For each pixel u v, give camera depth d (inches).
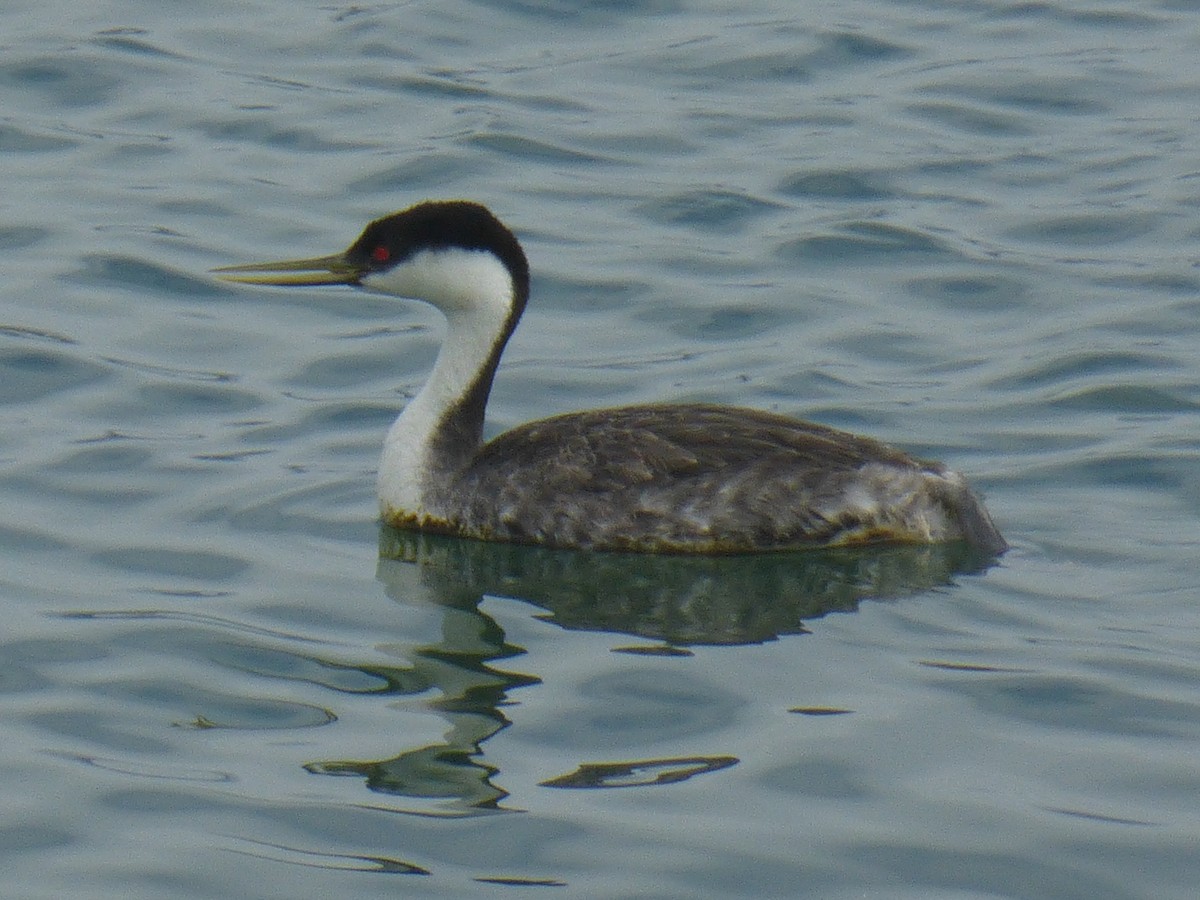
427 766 450.9
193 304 737.6
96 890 406.9
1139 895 406.3
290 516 589.3
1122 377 682.8
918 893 406.3
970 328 727.7
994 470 615.2
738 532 558.3
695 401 671.1
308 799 438.6
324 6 986.7
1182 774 446.0
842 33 959.6
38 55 924.6
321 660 502.0
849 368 695.7
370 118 879.7
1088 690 479.8
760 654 501.7
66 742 460.8
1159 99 901.2
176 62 925.8
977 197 823.7
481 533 576.7
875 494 554.6
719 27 967.0
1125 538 564.1
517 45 951.6
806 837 423.5
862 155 853.8
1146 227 796.0
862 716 470.3
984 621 516.4
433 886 408.8
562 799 438.0
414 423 589.9
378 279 597.6
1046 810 433.1
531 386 683.4
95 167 836.6
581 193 823.7
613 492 565.3
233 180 828.0
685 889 407.5
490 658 502.9
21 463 616.1
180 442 636.7
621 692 483.5
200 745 460.4
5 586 538.0
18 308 725.3
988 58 939.3
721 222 804.0
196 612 525.7
